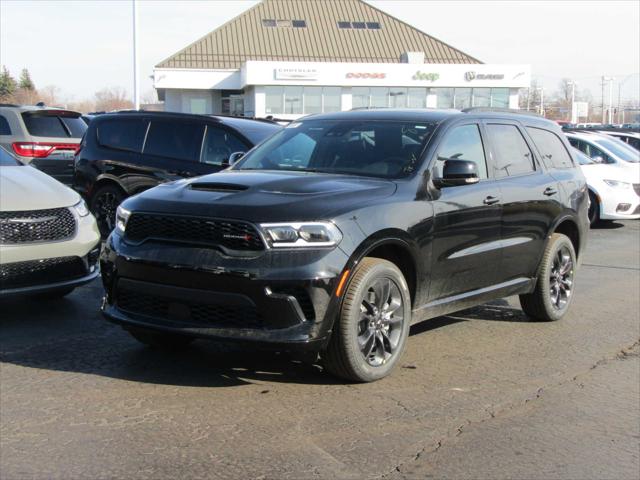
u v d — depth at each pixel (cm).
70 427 418
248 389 487
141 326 480
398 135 581
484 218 587
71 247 641
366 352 493
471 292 594
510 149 658
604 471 389
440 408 468
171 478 362
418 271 525
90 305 702
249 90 4978
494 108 678
